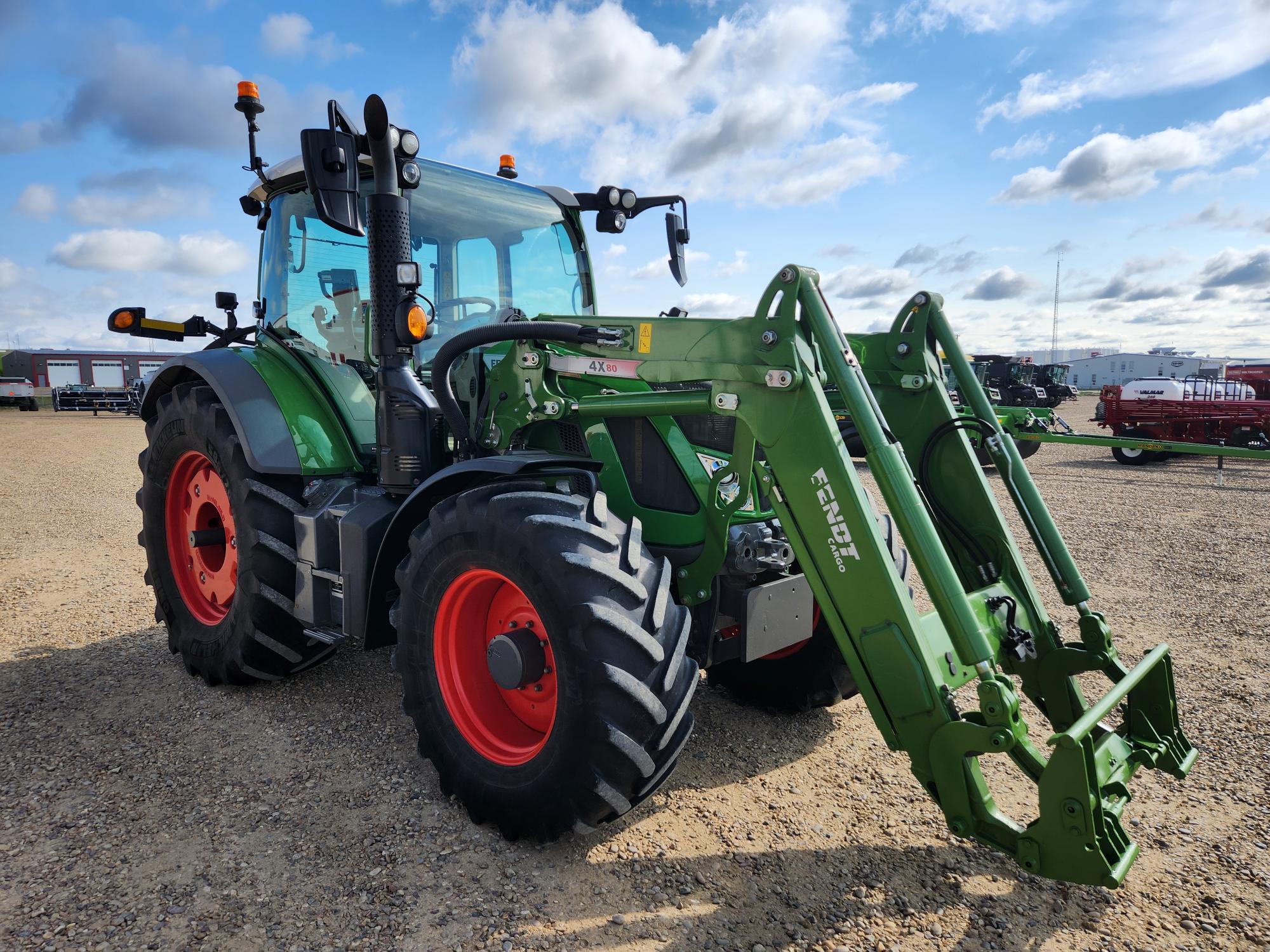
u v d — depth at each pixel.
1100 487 10.86
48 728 3.20
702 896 2.17
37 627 4.46
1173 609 4.92
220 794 2.69
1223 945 2.01
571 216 3.99
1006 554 2.74
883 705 2.15
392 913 2.09
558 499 2.36
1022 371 21.02
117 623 4.54
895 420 2.97
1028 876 2.29
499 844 2.41
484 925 2.04
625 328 2.62
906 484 2.14
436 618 2.57
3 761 2.91
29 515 8.05
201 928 2.02
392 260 2.90
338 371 3.50
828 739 3.20
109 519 7.83
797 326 2.25
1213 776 2.88
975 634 2.05
